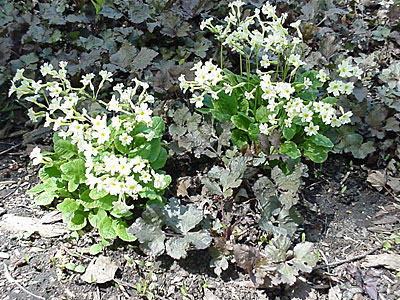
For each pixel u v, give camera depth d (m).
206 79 0.63
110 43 0.82
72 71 0.74
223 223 0.61
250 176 0.66
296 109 0.63
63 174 0.61
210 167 0.71
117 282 0.56
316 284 0.57
